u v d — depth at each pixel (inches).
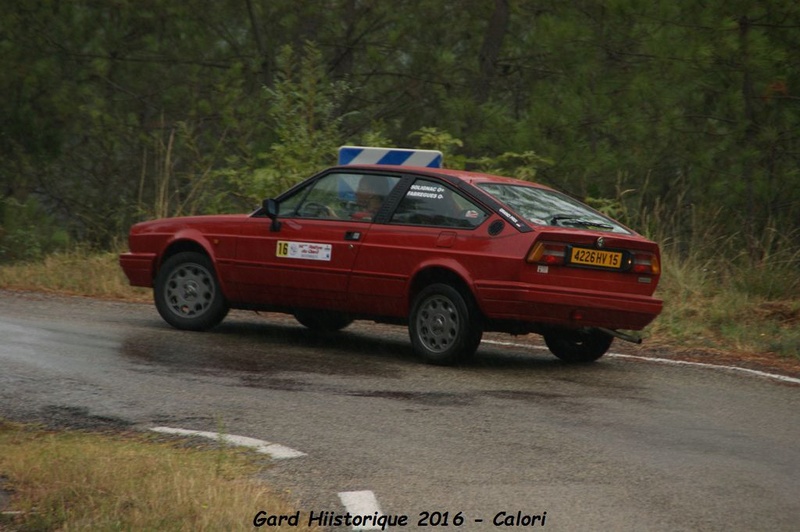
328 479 615.5
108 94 2368.4
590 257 965.8
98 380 855.7
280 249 1083.9
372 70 2316.7
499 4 2192.4
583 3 1836.9
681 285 1387.8
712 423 794.8
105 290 1480.1
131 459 622.8
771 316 1314.0
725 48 1549.0
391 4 2274.9
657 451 703.1
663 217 1644.9
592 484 621.6
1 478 589.3
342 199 1069.8
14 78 2265.0
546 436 730.8
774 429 784.3
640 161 1670.8
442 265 990.4
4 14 2258.9
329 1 2304.4
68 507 540.7
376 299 1034.1
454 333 987.9
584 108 1706.4
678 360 1089.4
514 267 955.3
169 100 2364.7
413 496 589.9
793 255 1455.5
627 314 979.9
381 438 709.9
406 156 1294.3
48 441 668.7
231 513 527.5
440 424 754.2
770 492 618.5
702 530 548.4
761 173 1596.9
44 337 1048.8
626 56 1754.4
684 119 1646.2
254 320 1285.7
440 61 2217.0
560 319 962.1
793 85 1585.9
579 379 958.4
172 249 1169.4
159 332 1122.0
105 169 2468.0
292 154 1658.5
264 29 2370.8
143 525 512.4
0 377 850.8
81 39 2295.8
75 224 2474.2
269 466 637.3
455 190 1011.9
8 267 1659.7
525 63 2228.1
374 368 968.3
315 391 850.1
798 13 1545.3
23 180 2493.8
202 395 818.8
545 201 1031.6
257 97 2290.8
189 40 2335.1
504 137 1839.3
